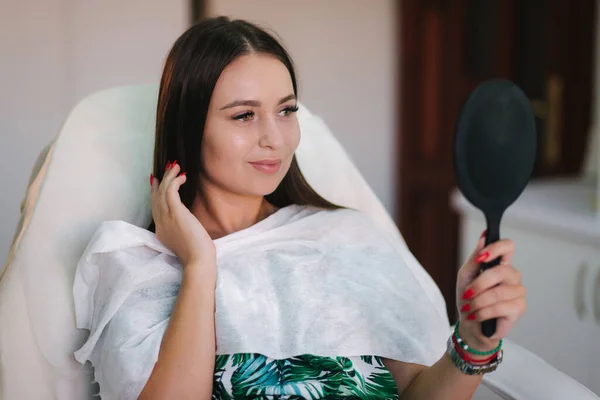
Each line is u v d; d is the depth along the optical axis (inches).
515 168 32.7
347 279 48.0
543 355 79.0
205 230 45.7
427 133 126.8
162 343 41.4
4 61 93.8
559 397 44.0
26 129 95.8
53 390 45.9
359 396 43.6
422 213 128.8
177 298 42.6
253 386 42.8
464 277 34.3
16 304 46.1
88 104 53.4
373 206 59.5
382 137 126.1
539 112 127.0
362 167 125.6
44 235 48.3
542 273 78.7
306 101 121.1
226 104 44.2
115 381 41.3
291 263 47.5
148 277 44.2
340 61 122.1
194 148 45.8
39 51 95.2
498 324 33.8
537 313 79.7
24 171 96.5
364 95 124.2
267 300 45.8
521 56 126.4
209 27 45.1
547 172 128.1
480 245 33.8
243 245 47.7
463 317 36.2
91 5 97.1
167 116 46.0
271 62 44.8
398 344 46.4
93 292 45.6
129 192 51.8
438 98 126.1
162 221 44.7
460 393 40.4
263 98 44.3
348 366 44.9
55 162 50.8
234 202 48.9
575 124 129.2
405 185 127.5
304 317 45.4
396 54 124.5
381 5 123.1
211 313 42.3
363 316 46.7
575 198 89.2
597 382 71.3
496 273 33.0
